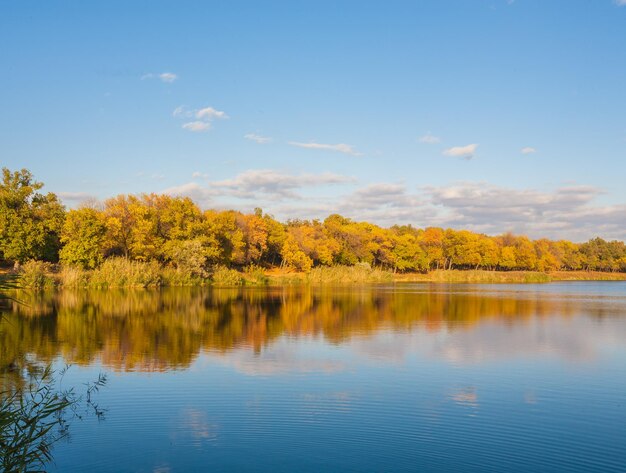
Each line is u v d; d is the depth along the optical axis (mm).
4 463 10914
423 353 26812
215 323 36938
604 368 23641
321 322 38469
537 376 22031
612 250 190625
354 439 14289
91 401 17703
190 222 83188
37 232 71625
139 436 14539
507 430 15281
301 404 17562
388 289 80750
